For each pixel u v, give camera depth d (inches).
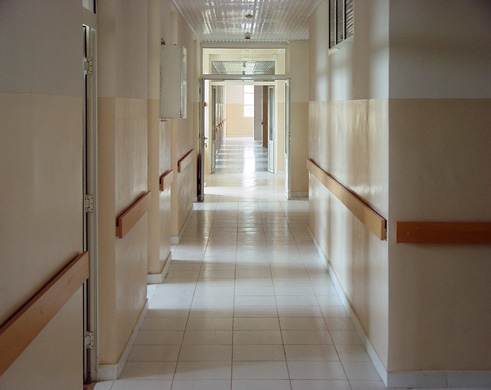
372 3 153.3
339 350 165.9
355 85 178.5
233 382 146.3
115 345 148.4
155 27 218.8
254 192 470.9
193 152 401.4
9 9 75.3
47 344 92.5
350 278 192.4
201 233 321.7
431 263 139.9
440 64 135.6
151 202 226.8
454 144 137.3
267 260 264.7
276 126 569.3
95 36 139.3
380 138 145.0
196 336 176.2
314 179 295.6
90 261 144.6
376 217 144.5
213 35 406.9
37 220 87.4
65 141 101.4
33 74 84.8
